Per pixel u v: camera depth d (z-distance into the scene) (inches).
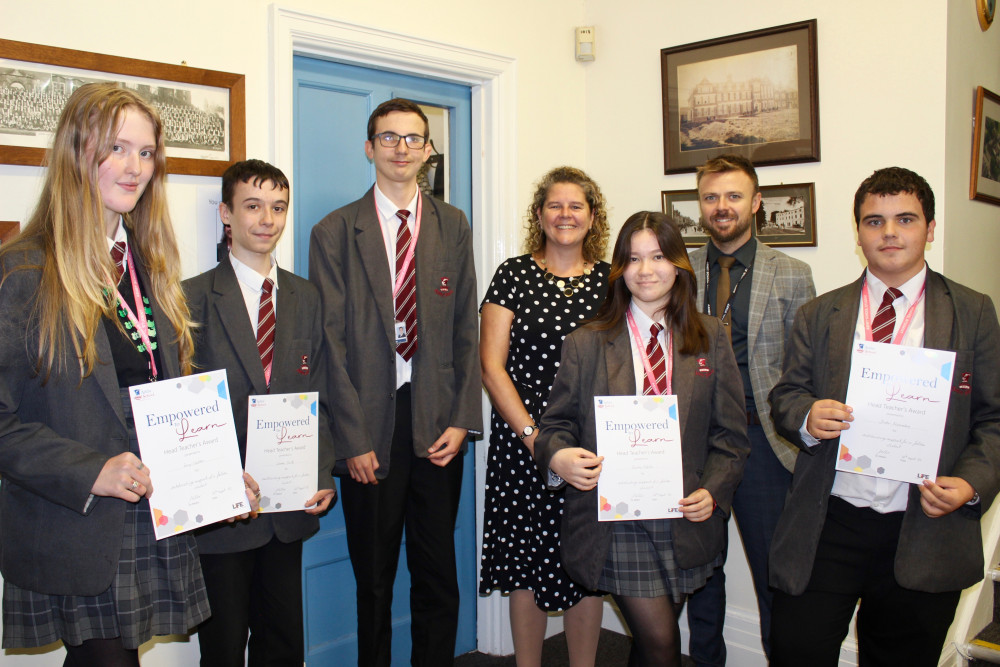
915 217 61.1
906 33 94.3
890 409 60.4
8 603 53.4
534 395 85.0
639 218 66.6
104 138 51.6
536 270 88.7
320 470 74.9
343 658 100.2
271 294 73.7
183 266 79.7
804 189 103.0
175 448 55.1
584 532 65.1
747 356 85.7
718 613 96.7
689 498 62.4
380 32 94.9
